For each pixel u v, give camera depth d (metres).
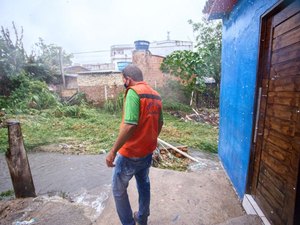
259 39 2.07
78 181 3.99
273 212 1.77
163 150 5.17
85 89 12.28
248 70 2.34
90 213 2.40
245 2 2.47
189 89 12.26
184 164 4.84
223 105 3.71
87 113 9.90
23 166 2.77
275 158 1.77
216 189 2.82
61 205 2.53
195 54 11.91
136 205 2.46
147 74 12.53
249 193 2.33
